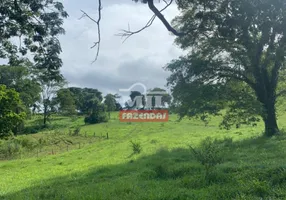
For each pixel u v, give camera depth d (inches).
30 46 399.5
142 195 388.8
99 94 3344.0
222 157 508.4
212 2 390.9
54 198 448.8
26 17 373.1
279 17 384.2
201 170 510.6
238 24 370.9
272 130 921.5
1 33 377.7
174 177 519.5
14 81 1588.3
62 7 389.7
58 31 393.7
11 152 1566.2
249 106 870.4
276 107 1109.7
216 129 1622.8
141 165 684.7
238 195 352.5
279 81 1016.9
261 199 335.0
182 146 997.8
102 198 391.5
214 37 798.5
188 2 430.0
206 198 360.8
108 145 1445.6
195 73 895.7
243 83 1005.2
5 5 363.6
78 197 414.0
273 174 410.6
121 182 492.7
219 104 903.1
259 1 361.7
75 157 1171.3
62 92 3002.0
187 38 818.2
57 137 2075.5
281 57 601.6
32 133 2406.5
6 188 642.8
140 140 1422.2
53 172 839.1
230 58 904.9
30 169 979.3
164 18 360.5
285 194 338.0
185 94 897.5
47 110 2962.6
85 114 3095.5
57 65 406.9
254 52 803.4
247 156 627.2
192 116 944.9
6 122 1460.4
